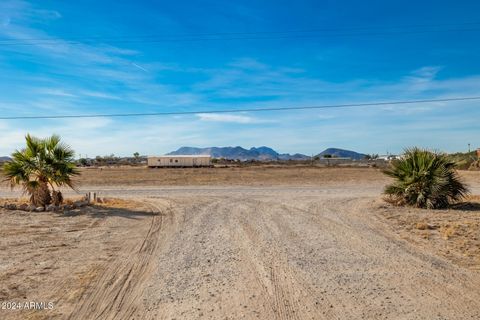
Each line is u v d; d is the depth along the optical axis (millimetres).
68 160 15633
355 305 5809
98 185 32062
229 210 15523
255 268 7641
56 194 15500
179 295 6234
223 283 6789
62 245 9594
